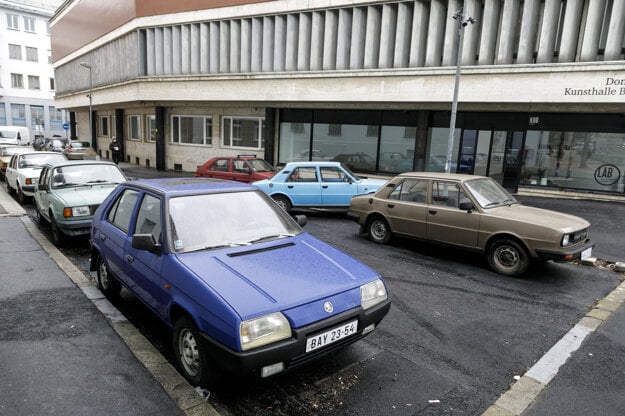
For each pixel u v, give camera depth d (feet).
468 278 21.49
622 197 44.78
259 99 63.41
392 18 53.52
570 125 46.50
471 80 47.01
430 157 54.80
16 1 168.76
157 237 12.91
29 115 178.50
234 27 66.85
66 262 22.38
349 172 38.27
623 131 44.09
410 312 17.02
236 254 12.41
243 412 10.52
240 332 9.64
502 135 50.01
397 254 25.88
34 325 14.79
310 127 63.72
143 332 14.84
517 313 17.16
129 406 10.46
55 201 25.48
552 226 20.42
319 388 11.59
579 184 47.11
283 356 10.02
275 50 63.00
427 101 50.14
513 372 12.70
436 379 12.18
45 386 11.17
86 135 126.00
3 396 10.68
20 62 173.88
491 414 10.68
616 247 27.58
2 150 62.28
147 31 77.77
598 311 17.39
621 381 12.31
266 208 15.12
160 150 81.66
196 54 72.23
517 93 44.88
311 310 10.58
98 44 97.45
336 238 29.99
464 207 23.06
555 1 43.93
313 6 58.23
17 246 25.40
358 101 55.72
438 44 50.98
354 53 56.39
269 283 11.02
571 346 14.38
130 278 14.35
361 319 11.46
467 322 16.19
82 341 13.69
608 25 43.50
